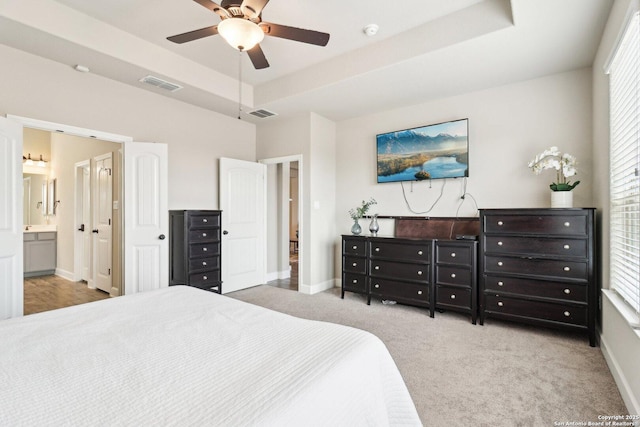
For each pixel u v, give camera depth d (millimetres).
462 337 2828
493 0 2484
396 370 1268
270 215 5383
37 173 5711
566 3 2129
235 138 4801
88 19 2756
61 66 3078
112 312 1556
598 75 2695
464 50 2746
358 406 995
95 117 3318
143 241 3590
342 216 4812
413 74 3215
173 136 4016
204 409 792
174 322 1423
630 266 1920
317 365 1027
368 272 3893
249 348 1156
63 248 5379
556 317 2791
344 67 3344
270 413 778
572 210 2729
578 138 3094
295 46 3195
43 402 824
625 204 2061
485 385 2033
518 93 3404
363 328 3061
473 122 3676
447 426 1643
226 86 3930
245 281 4727
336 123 4883
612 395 1915
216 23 2832
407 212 4176
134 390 879
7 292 2668
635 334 1671
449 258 3340
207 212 3898
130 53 3035
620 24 1973
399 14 2680
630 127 1928
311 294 4387
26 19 2416
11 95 2789
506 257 3027
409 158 4074
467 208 3721
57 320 1437
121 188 3695
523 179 3377
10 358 1067
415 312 3568
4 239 2643
